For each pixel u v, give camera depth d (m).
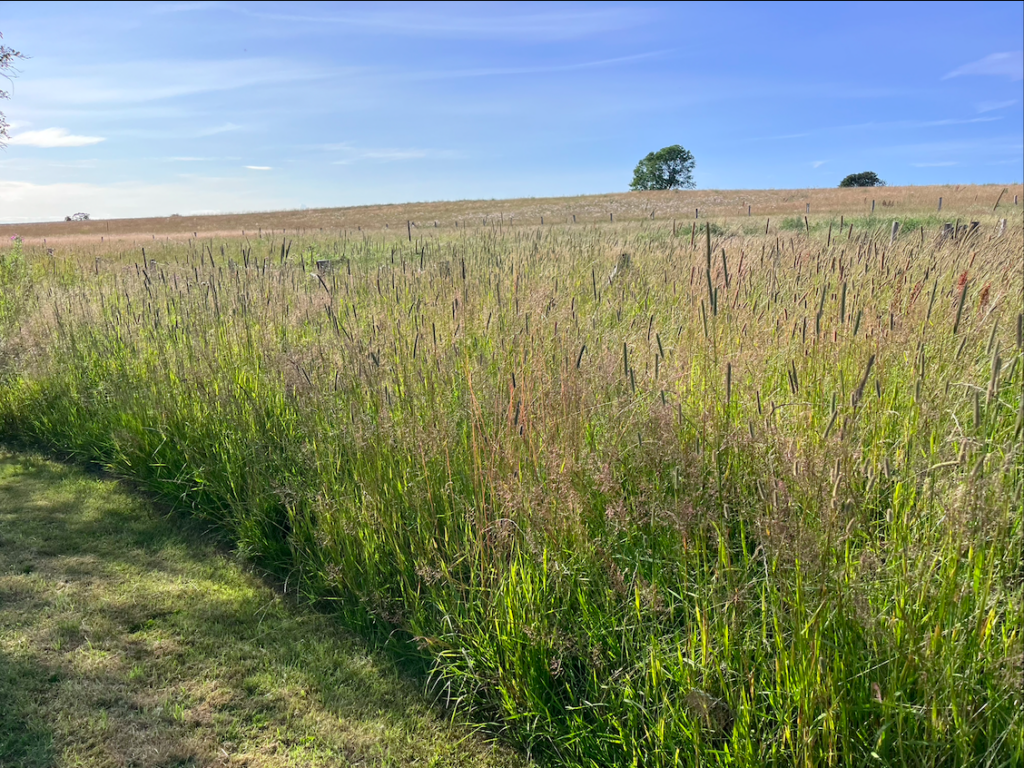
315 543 3.72
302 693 2.88
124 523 4.44
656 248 8.85
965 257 4.98
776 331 3.88
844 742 1.92
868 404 3.06
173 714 2.73
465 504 3.22
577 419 3.13
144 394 5.29
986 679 1.95
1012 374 3.02
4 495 4.84
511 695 2.68
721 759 2.06
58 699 2.79
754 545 2.71
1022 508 2.07
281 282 6.83
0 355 6.43
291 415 4.49
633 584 2.67
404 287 6.29
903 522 2.28
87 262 13.80
